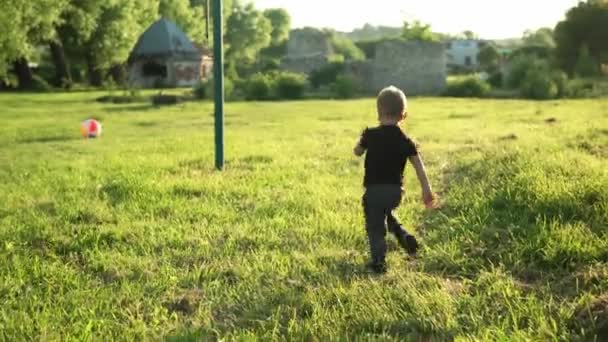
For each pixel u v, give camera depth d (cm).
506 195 739
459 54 13362
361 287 495
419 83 5612
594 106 3141
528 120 2236
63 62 6481
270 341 406
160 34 7175
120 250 635
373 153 533
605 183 719
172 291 511
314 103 3912
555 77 4491
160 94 4053
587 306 414
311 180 988
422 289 486
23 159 1388
